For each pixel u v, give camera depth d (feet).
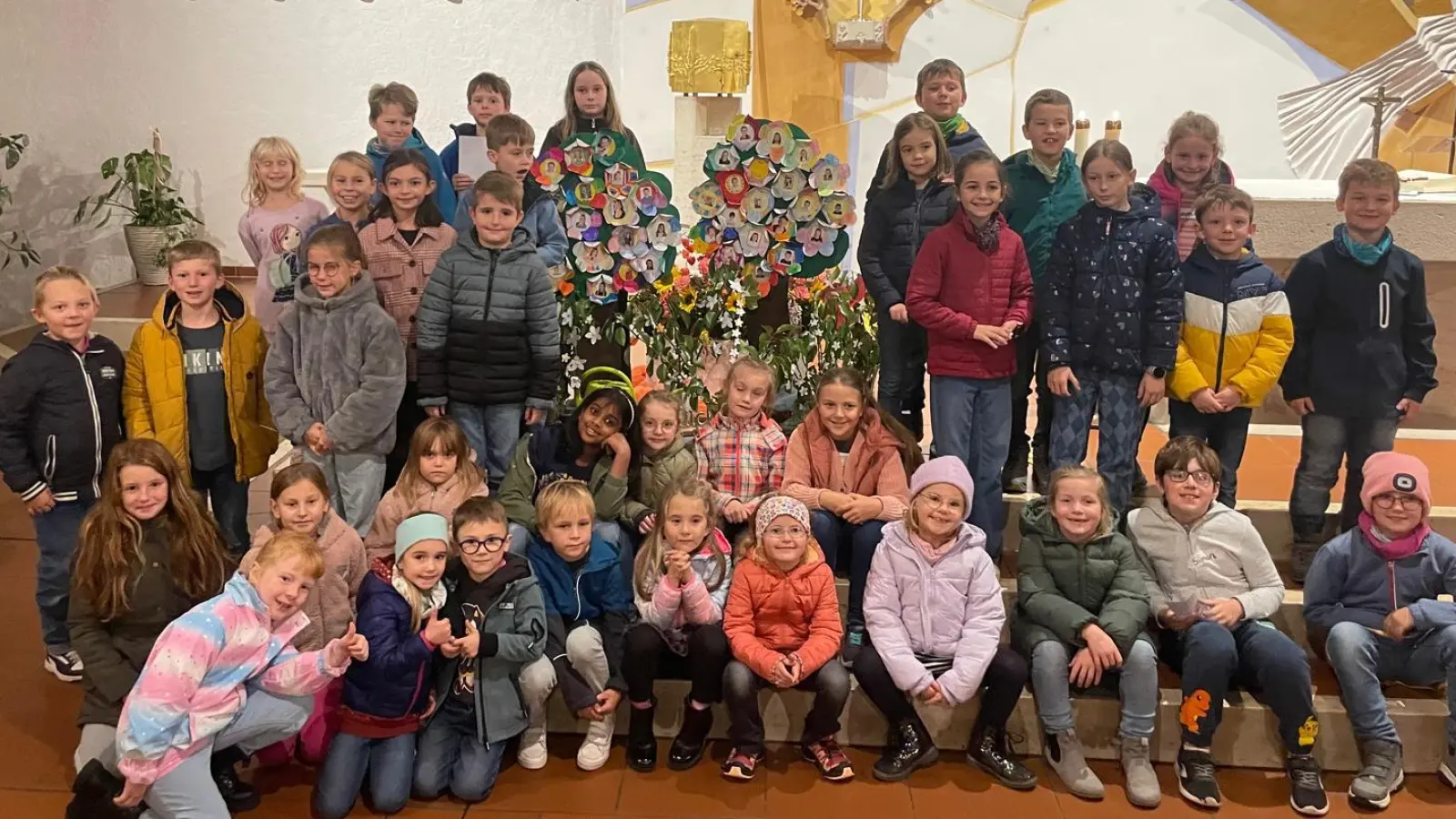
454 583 8.88
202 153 22.40
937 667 9.30
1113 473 10.89
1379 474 9.40
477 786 8.71
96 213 20.80
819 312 12.23
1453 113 20.56
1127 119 21.58
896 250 11.59
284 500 8.80
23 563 12.37
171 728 7.59
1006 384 10.90
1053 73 21.49
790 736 9.66
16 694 9.94
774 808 8.75
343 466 10.49
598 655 9.13
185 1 21.70
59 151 19.93
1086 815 8.75
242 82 22.21
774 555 9.15
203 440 10.53
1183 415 11.10
